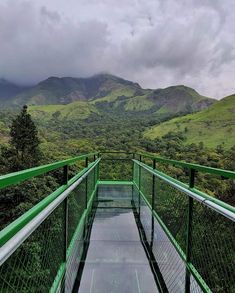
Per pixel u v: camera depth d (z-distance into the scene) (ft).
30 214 4.23
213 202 5.67
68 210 7.97
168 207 10.28
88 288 8.78
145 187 15.49
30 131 114.83
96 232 13.39
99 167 23.22
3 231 3.36
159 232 11.73
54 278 6.47
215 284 6.35
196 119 306.14
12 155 112.47
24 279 4.59
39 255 5.28
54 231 6.55
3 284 3.97
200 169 6.35
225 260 6.23
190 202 7.57
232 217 4.59
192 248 7.53
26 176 3.93
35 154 113.91
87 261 10.43
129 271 9.70
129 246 11.75
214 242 6.48
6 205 46.09
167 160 9.70
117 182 22.59
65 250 7.39
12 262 4.19
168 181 9.20
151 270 9.80
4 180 3.14
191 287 7.45
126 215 16.34
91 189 15.97
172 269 9.33
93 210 17.03
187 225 7.68
